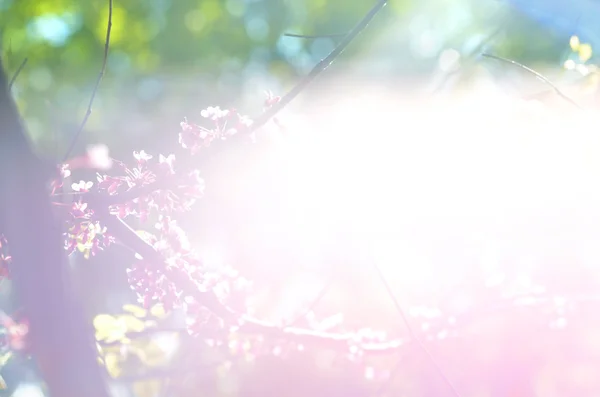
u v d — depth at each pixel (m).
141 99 19.33
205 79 20.08
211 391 7.73
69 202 3.72
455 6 19.08
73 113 15.97
